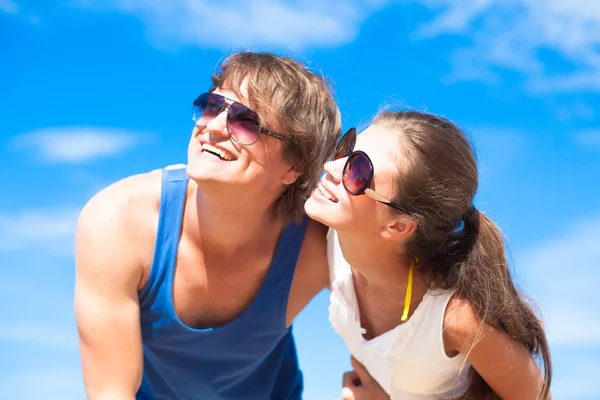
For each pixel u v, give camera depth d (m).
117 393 3.62
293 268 4.11
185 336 3.99
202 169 3.62
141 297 3.88
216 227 3.80
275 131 3.77
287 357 4.57
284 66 3.92
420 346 3.85
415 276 3.84
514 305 3.86
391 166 3.65
